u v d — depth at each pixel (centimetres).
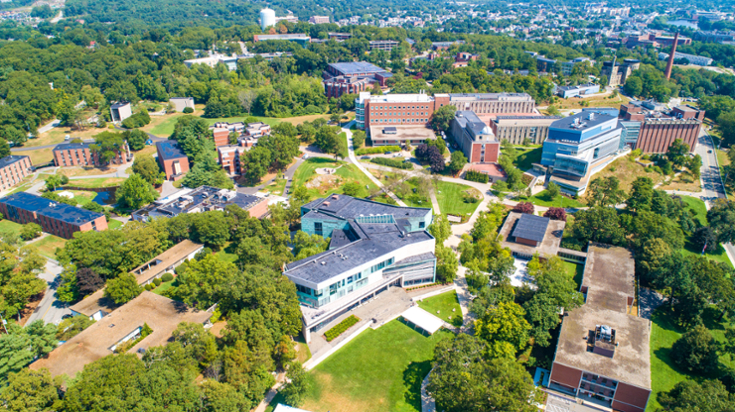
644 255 19850
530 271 19050
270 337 14575
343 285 17225
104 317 16450
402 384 14688
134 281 17712
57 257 18575
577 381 14500
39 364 14238
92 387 12062
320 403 13962
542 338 15600
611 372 14075
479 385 12625
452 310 18000
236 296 15512
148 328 15762
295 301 15838
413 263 18900
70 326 16300
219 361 13875
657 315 18450
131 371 12700
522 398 12106
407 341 16375
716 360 15262
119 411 11431
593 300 17862
